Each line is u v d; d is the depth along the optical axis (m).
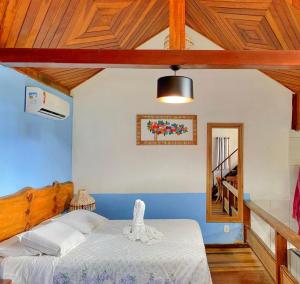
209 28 3.68
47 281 2.21
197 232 3.07
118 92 4.27
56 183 3.62
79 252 2.46
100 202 4.23
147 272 2.29
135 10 3.02
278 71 3.83
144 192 4.23
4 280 2.10
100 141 4.27
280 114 4.23
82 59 2.21
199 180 4.23
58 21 2.53
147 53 2.23
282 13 2.59
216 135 4.91
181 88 2.26
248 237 4.11
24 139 2.96
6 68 2.64
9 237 2.58
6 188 2.63
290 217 4.18
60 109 3.53
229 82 4.26
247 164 4.23
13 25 2.31
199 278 2.29
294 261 3.57
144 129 4.25
